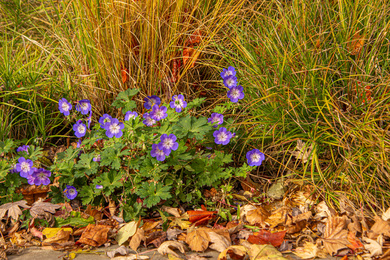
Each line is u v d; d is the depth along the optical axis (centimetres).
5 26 315
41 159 262
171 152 246
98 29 267
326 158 259
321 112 252
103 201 249
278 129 262
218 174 249
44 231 238
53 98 278
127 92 259
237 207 248
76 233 239
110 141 249
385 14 264
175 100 258
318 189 252
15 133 272
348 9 267
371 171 252
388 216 241
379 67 262
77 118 271
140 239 235
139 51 276
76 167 246
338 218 239
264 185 259
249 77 268
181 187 248
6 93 268
